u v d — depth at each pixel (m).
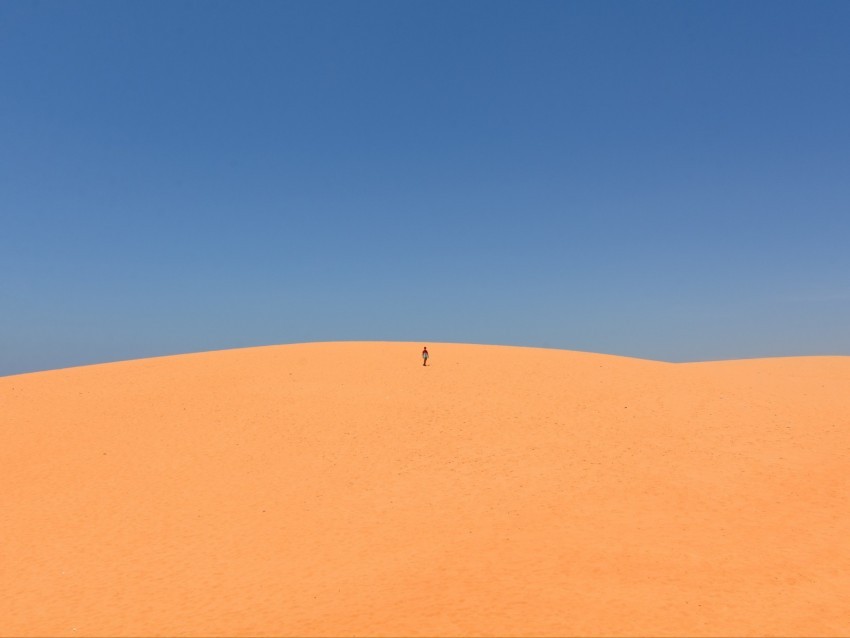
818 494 23.03
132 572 19.52
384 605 15.56
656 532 20.30
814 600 15.55
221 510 24.48
